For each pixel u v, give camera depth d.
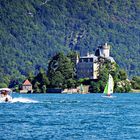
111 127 188.62
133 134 171.62
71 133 173.38
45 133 172.75
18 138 162.38
